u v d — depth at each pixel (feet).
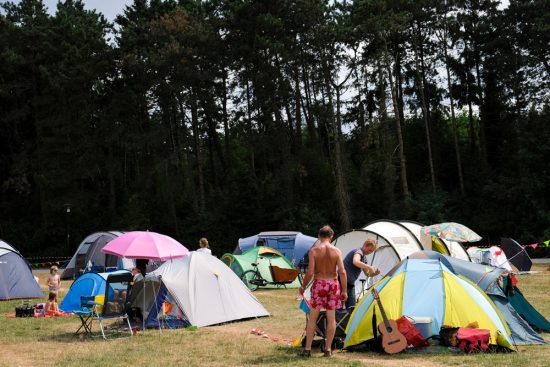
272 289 68.44
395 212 133.08
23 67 157.99
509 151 145.79
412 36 150.61
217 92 154.71
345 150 155.12
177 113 154.40
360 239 58.44
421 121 158.92
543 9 136.98
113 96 152.87
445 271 32.63
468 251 72.33
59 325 43.83
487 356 28.02
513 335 32.24
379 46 138.31
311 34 139.44
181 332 38.65
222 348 32.60
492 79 150.41
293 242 89.45
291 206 139.64
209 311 42.09
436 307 31.32
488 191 133.39
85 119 150.71
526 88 146.00
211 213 145.89
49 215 151.33
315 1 136.46
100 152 154.30
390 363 27.02
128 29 150.82
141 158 170.60
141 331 39.40
